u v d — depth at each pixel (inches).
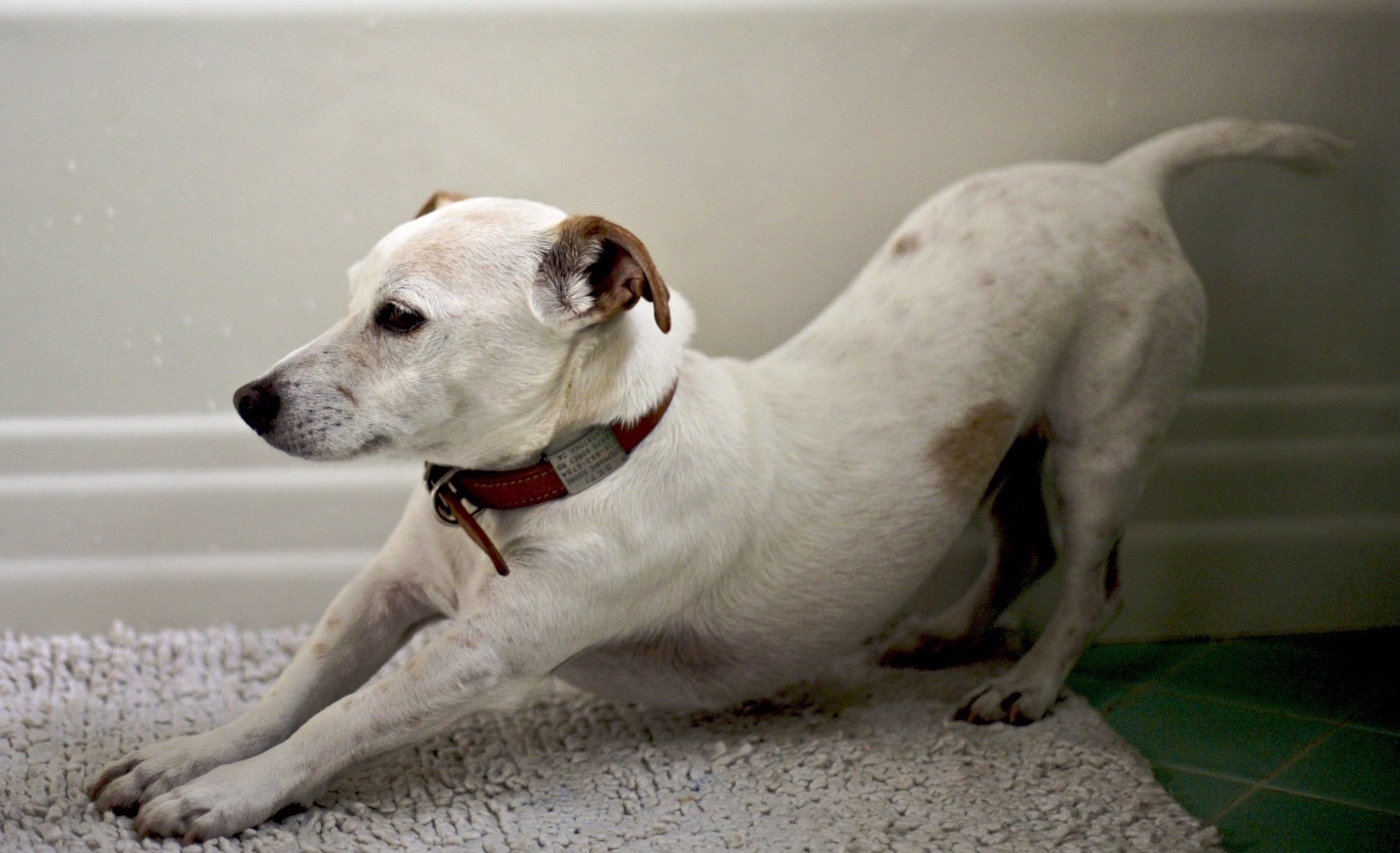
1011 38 107.6
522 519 77.7
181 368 105.2
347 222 105.0
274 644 106.3
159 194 102.0
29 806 74.2
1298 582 116.0
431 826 76.8
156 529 107.1
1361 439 114.2
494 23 102.6
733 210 108.5
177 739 78.9
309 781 74.2
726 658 88.5
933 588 115.3
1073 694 100.9
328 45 101.3
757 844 75.9
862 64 106.7
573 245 72.4
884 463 88.9
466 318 72.3
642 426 77.8
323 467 108.0
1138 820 80.6
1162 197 100.2
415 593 86.1
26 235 101.0
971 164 110.0
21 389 103.3
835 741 90.1
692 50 104.8
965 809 81.0
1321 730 96.7
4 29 97.3
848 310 95.6
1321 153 101.5
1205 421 113.3
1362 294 112.3
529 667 77.6
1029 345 91.6
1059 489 98.6
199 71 100.5
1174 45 109.0
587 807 80.3
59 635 107.1
